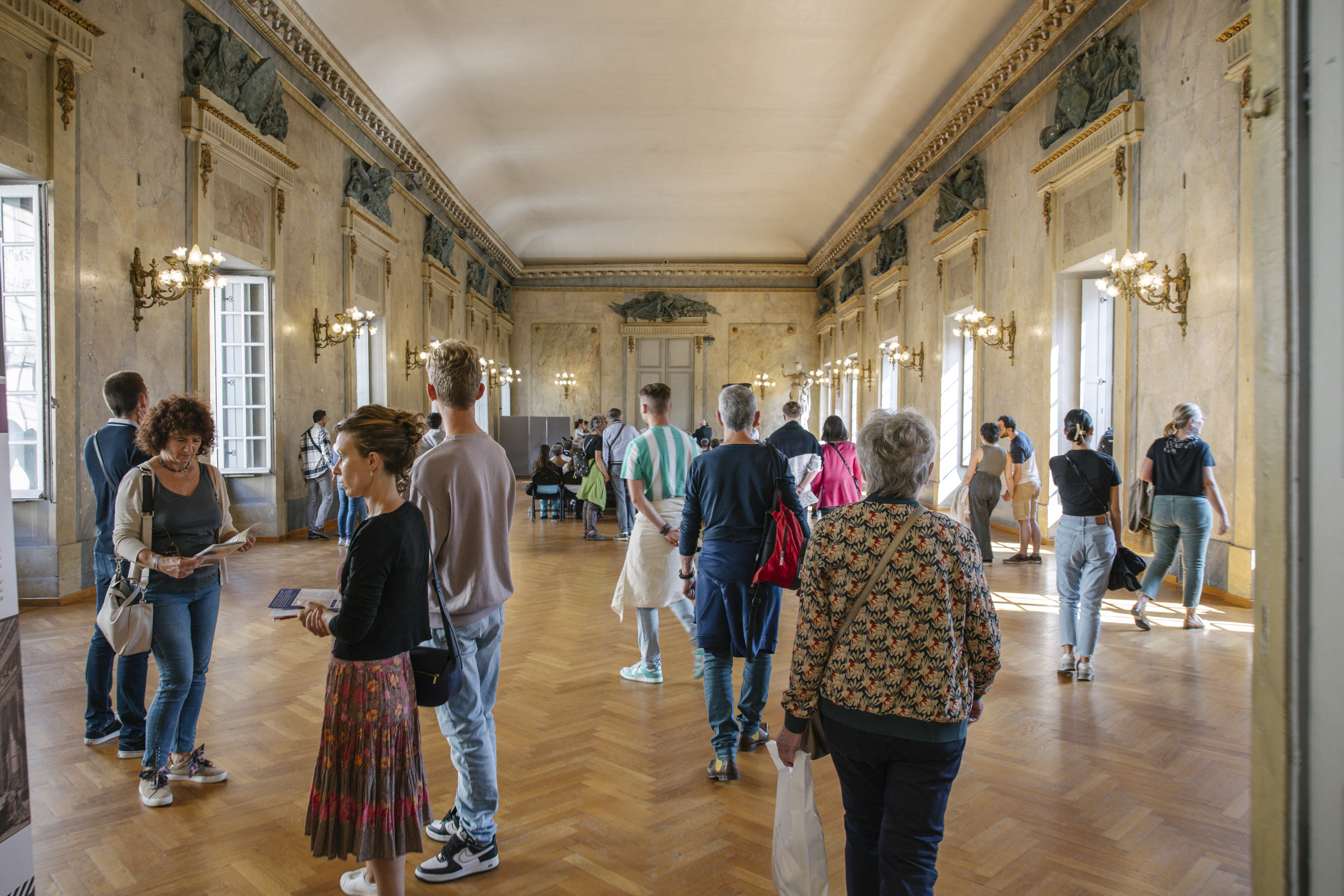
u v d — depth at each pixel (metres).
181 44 8.51
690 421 27.84
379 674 2.24
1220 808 3.18
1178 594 7.38
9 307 6.65
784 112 16.00
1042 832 2.98
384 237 14.68
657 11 12.13
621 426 11.13
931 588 1.90
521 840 2.94
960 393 14.96
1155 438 8.28
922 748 1.88
